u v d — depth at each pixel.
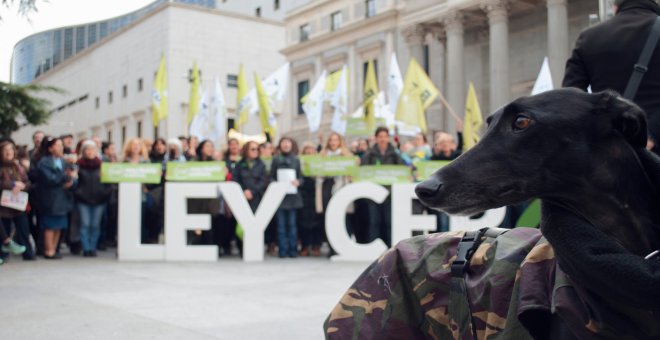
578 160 1.44
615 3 2.73
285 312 4.94
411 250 2.03
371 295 2.04
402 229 8.59
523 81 28.27
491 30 26.80
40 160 8.60
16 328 4.33
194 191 8.80
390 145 9.23
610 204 1.46
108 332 4.23
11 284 6.36
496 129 1.53
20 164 8.40
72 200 8.90
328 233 8.72
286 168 9.20
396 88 13.50
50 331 4.25
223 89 43.00
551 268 1.60
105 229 10.30
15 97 20.84
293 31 40.72
